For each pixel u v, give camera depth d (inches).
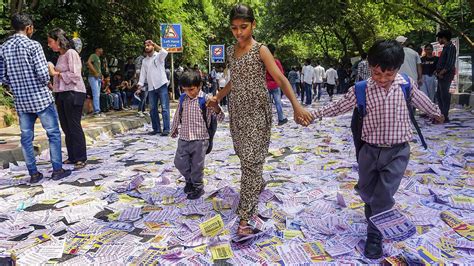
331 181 173.2
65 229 130.6
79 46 286.5
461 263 99.5
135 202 156.2
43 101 183.0
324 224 127.3
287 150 245.4
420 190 154.1
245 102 118.6
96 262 107.5
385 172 105.3
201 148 156.1
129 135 332.5
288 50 1667.1
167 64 726.5
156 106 328.5
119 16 580.7
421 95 104.8
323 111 111.0
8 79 181.0
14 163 227.5
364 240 115.3
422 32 968.9
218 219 125.6
